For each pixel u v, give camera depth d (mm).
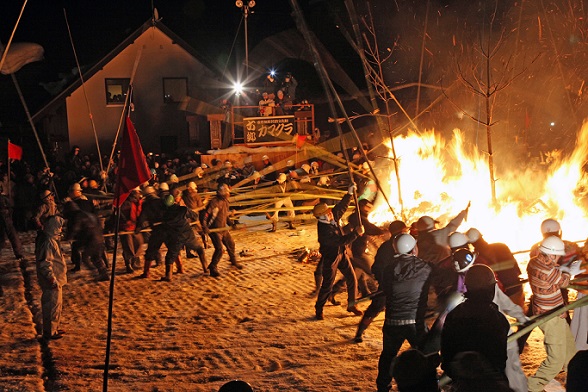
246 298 12039
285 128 28109
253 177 21219
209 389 8000
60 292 10188
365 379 8062
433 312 7824
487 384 4613
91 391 8078
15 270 15023
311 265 14430
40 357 9398
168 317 11086
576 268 7316
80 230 13734
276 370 8523
